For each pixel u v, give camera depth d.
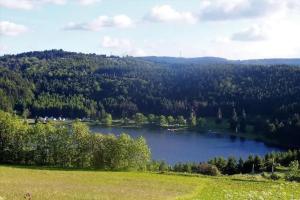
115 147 95.31
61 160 98.25
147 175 81.62
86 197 49.72
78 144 97.19
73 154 97.56
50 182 65.69
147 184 68.88
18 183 61.06
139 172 87.69
